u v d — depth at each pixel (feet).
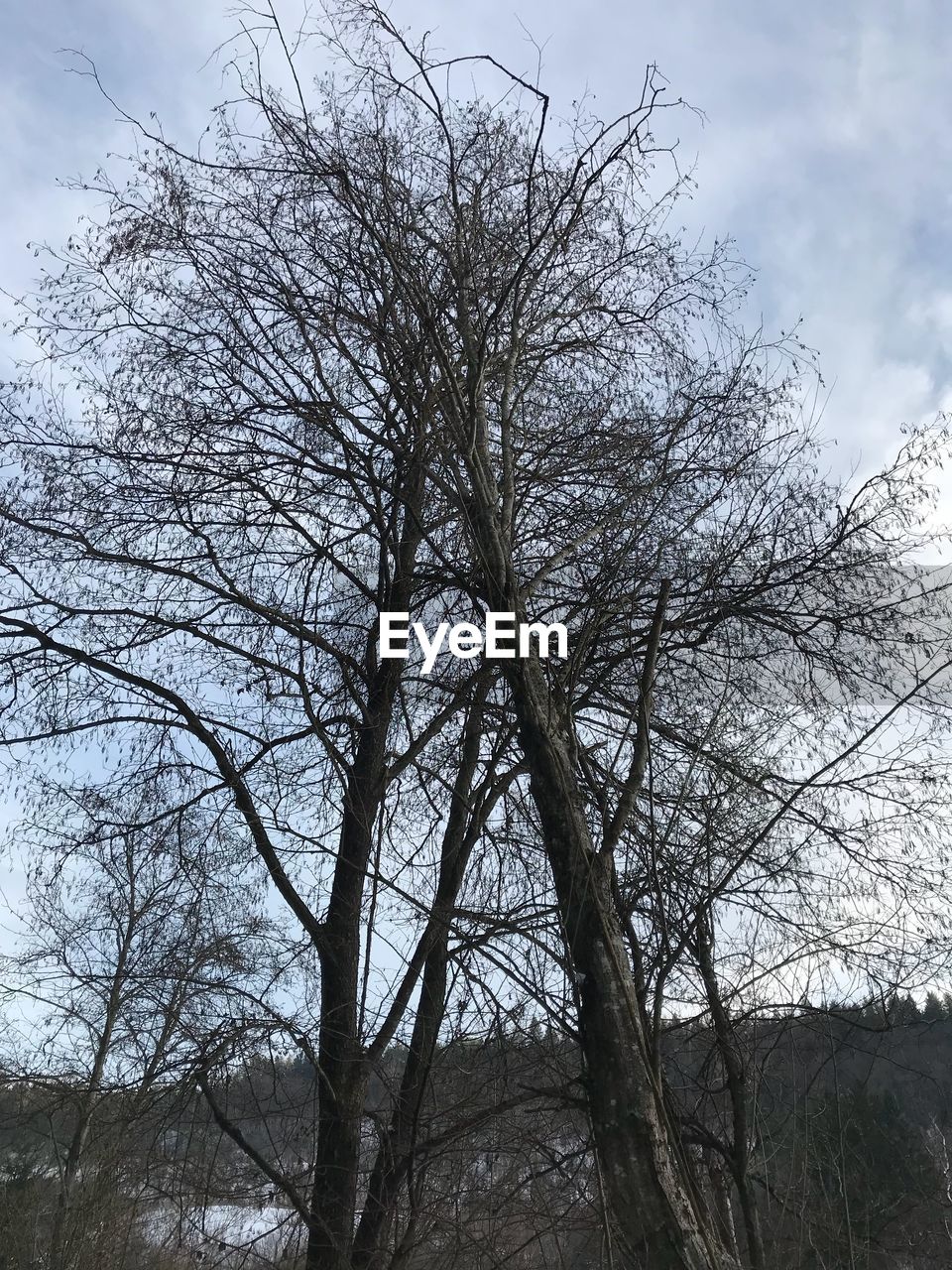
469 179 25.31
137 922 23.38
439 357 20.21
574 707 21.79
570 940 15.06
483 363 20.29
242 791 24.26
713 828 18.67
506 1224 18.12
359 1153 21.34
